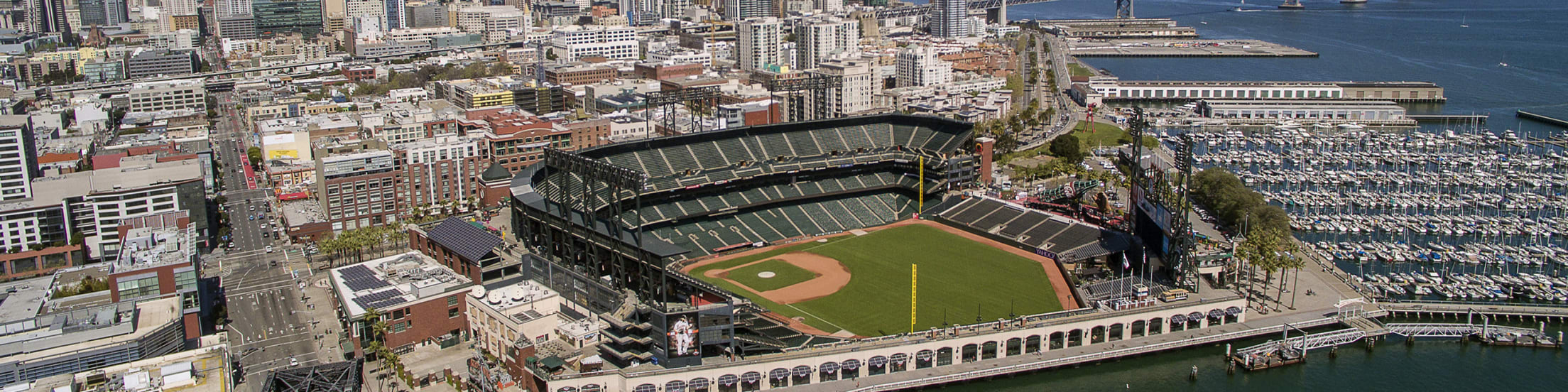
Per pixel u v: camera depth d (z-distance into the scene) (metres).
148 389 188.88
